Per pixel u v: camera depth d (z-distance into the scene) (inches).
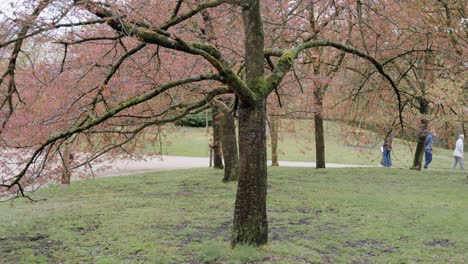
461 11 491.8
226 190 486.3
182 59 341.4
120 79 276.1
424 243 274.1
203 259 238.8
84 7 178.5
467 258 244.7
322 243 271.3
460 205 385.4
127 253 255.8
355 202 406.3
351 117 580.1
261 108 244.1
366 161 1008.2
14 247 271.9
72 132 209.9
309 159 1074.7
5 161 232.5
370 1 461.1
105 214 363.6
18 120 228.8
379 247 265.6
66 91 262.5
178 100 355.9
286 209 377.7
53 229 314.8
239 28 429.1
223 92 266.4
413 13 470.6
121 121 305.3
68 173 259.3
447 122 508.4
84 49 278.8
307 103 563.2
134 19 216.1
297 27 474.9
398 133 643.5
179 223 328.2
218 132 726.5
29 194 466.3
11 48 214.1
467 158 1029.2
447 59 473.1
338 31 514.3
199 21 410.9
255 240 249.1
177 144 1219.9
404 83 582.2
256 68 245.4
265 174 249.1
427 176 596.4
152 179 600.7
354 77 581.3
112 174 684.7
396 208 376.5
